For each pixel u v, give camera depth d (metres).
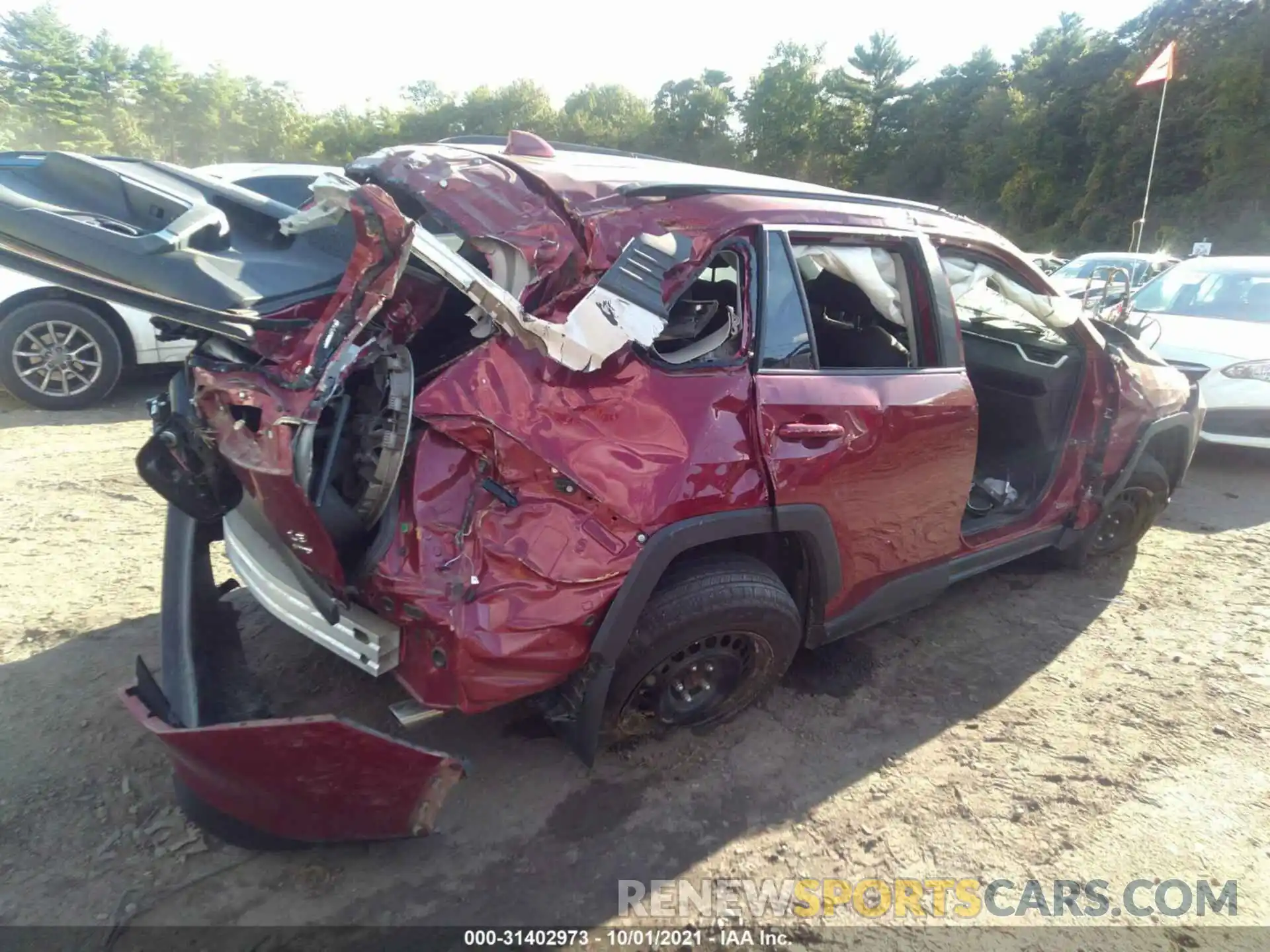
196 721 2.26
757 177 3.46
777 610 2.76
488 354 2.28
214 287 2.22
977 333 4.56
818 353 3.11
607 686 2.45
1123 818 2.78
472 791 2.73
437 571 2.24
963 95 60.84
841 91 68.50
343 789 2.12
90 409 6.30
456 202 2.58
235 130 85.25
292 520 2.11
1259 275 7.34
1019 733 3.20
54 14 71.62
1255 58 33.28
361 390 2.39
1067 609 4.21
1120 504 4.55
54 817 2.49
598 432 2.34
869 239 3.06
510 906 2.31
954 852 2.60
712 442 2.50
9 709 2.93
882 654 3.72
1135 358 4.38
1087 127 43.78
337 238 2.80
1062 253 42.97
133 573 3.93
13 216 2.16
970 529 3.72
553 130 80.56
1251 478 6.43
